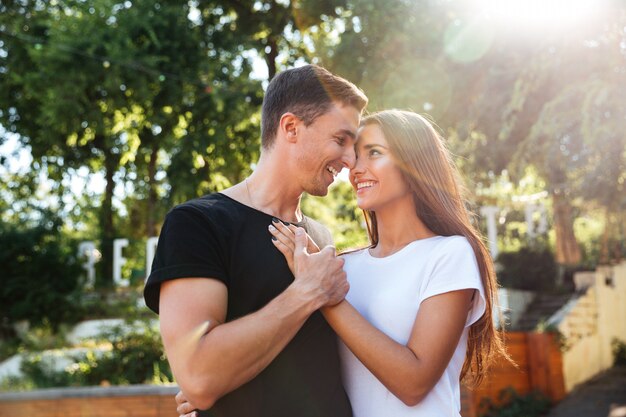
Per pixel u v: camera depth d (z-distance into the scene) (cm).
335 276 236
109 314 1652
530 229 1595
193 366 213
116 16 1719
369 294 265
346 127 255
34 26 1964
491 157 1186
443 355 242
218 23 1881
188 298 220
